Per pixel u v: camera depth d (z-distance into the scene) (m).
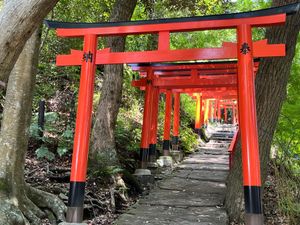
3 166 4.34
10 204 4.08
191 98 17.11
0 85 2.74
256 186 4.16
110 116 7.25
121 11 7.45
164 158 9.64
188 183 7.64
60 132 7.74
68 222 4.50
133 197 6.74
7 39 2.64
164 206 5.89
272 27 5.33
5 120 4.54
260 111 5.41
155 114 9.36
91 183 6.06
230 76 9.05
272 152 7.57
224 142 16.06
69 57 5.29
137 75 12.27
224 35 13.66
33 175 5.86
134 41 11.90
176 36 13.35
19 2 2.62
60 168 6.23
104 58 5.27
